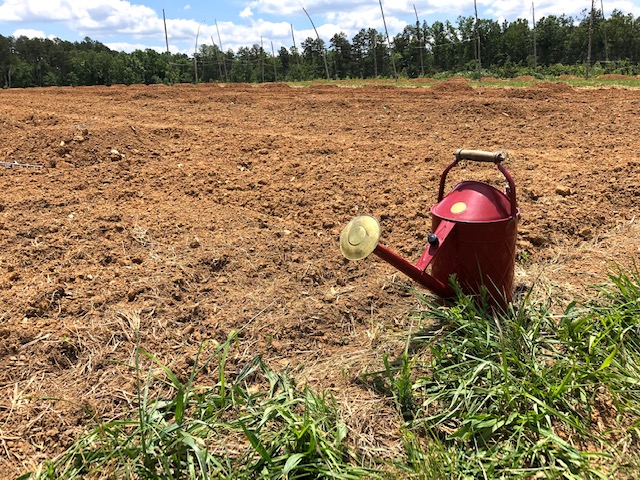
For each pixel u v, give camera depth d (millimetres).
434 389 2412
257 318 2973
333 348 2828
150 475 1929
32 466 2051
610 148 6453
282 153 6234
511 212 2701
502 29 50062
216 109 10625
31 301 2906
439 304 2928
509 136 7348
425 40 45094
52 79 60188
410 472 2010
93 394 2400
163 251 3615
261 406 2299
